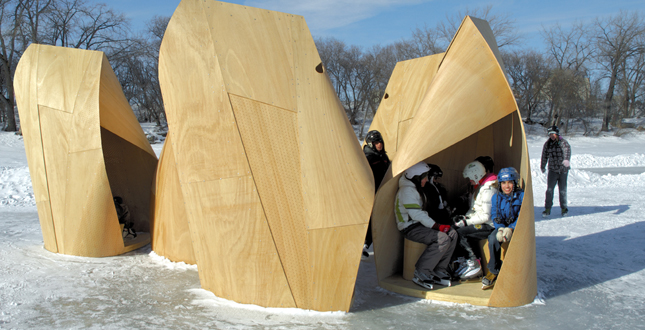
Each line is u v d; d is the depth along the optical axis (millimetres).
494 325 3324
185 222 4867
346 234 3586
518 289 3719
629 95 51188
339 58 44562
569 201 9469
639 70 48688
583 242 5898
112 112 5340
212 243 3824
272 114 3598
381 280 4281
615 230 6496
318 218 3561
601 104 45031
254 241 3617
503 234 3852
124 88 44438
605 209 8305
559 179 7852
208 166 3734
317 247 3566
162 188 5027
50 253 5281
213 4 3664
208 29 3641
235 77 3609
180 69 3811
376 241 4211
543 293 4047
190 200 3926
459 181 5297
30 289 3984
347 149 3709
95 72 5070
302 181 3582
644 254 5246
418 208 4078
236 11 3654
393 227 4387
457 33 4043
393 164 4082
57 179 5145
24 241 5898
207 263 3938
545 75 45438
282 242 3584
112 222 5168
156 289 4078
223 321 3342
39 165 5250
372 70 43750
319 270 3578
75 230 5109
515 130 4352
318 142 3627
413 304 3797
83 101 5027
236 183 3627
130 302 3730
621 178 12867
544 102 50156
